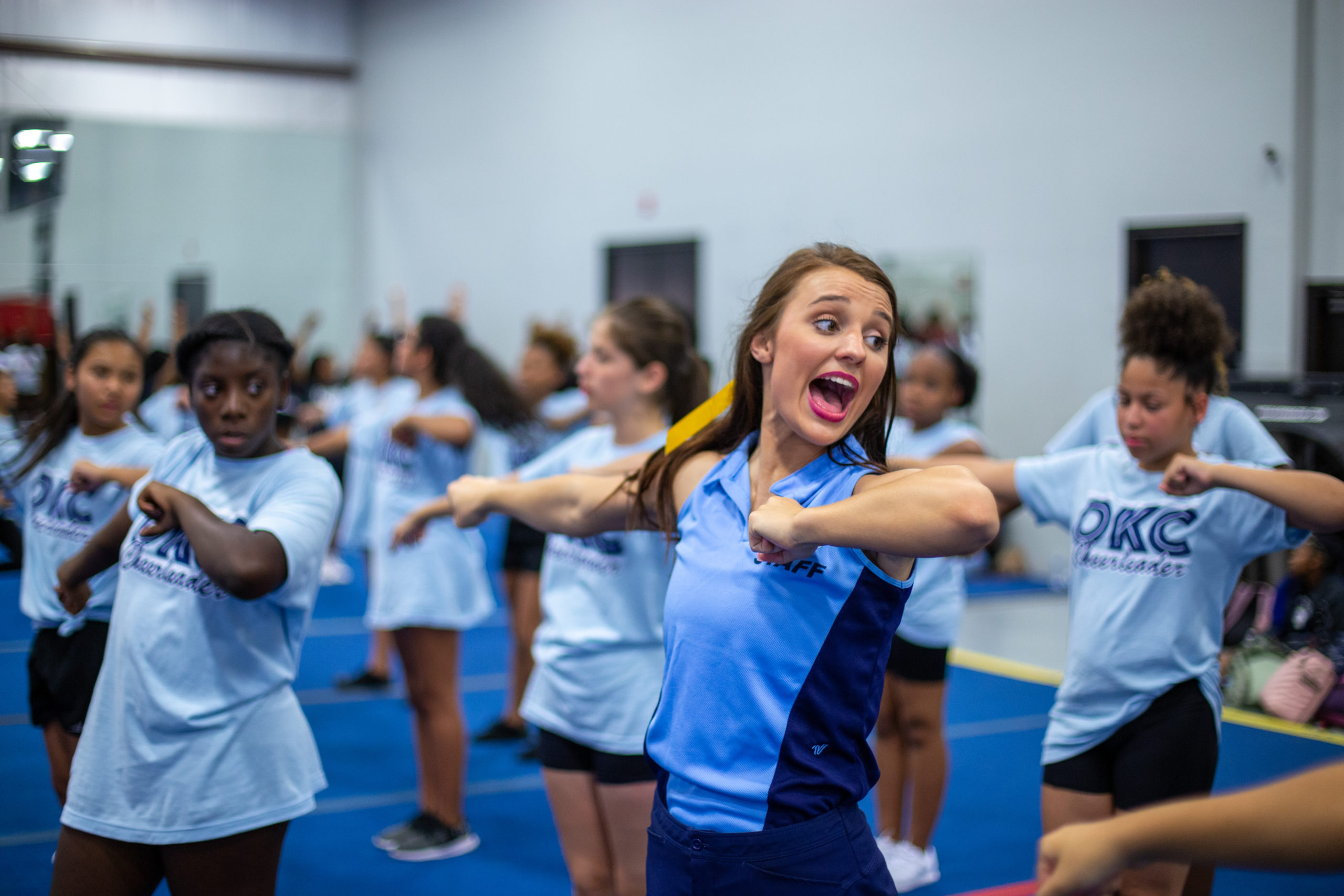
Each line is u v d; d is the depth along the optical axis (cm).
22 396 418
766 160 1038
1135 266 777
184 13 1355
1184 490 225
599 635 256
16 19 1171
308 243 1484
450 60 1378
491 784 441
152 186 1325
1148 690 240
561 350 576
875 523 135
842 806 150
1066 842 101
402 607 375
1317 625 530
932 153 908
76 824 201
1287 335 705
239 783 203
